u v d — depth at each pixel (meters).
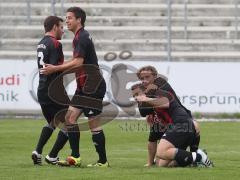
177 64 72.25
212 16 93.62
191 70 72.12
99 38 89.25
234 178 32.28
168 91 35.91
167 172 33.84
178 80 72.31
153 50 86.38
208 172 34.03
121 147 48.53
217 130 60.34
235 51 86.75
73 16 35.50
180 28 89.88
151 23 91.75
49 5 93.44
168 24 80.69
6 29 89.50
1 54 85.00
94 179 31.53
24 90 72.81
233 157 42.44
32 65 72.75
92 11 93.50
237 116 71.62
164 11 93.88
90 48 35.72
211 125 64.69
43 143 36.88
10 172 34.00
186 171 34.19
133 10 93.94
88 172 33.97
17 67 72.81
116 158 42.09
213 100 72.06
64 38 86.81
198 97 72.19
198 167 35.88
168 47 80.69
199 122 67.56
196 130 36.31
